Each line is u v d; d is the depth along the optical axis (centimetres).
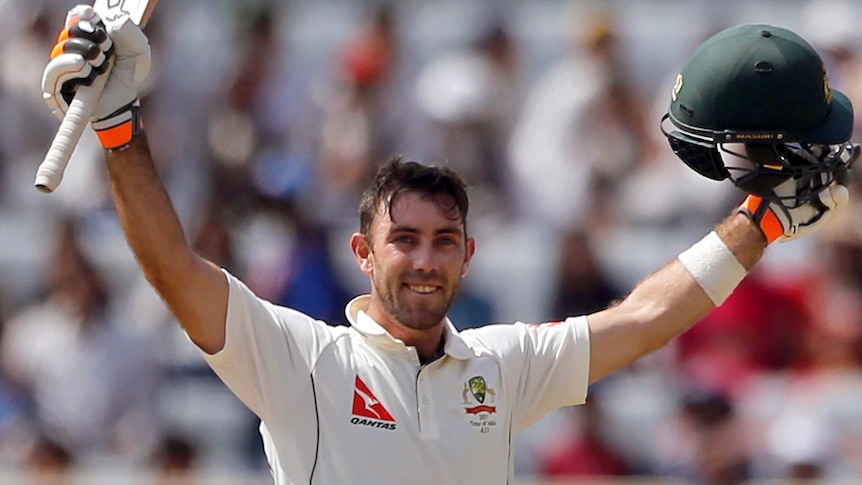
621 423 2825
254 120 3466
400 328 1421
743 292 2895
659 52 3884
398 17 3922
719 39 1444
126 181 1323
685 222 3228
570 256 2933
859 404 2742
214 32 3878
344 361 1404
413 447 1385
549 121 3403
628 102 3419
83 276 3078
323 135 3488
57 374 3017
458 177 1427
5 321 3175
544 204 3328
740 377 2825
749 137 1418
